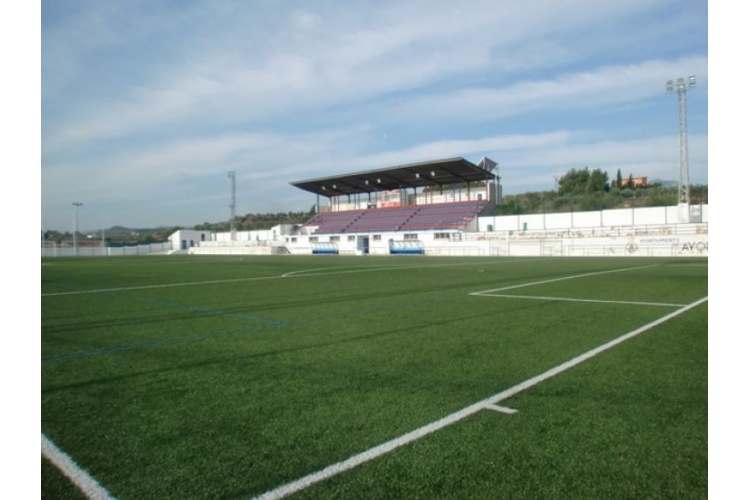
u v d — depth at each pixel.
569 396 3.44
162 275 17.69
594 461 2.43
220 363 4.54
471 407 3.24
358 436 2.78
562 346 5.06
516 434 2.78
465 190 49.72
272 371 4.23
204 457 2.54
